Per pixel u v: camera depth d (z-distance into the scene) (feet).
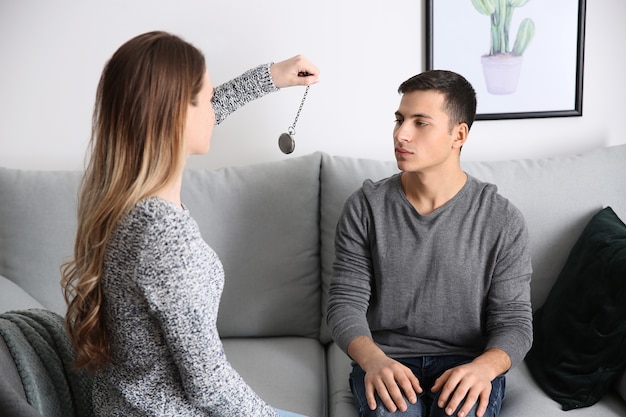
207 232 6.17
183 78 3.39
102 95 3.44
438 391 4.68
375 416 4.57
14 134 7.06
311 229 6.25
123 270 3.35
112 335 3.56
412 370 5.12
